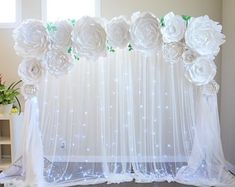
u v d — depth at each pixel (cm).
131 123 244
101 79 238
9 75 354
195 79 222
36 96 228
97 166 252
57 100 238
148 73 241
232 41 305
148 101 244
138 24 211
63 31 215
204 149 243
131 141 247
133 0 345
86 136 245
